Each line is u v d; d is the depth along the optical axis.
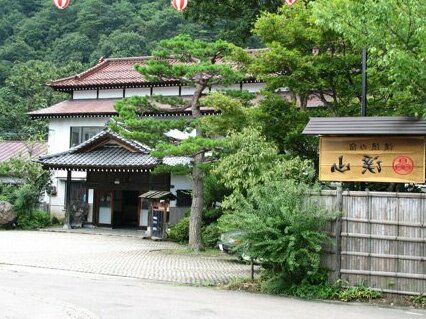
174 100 20.64
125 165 26.31
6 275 13.48
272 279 12.05
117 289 11.62
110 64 38.12
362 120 12.52
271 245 11.37
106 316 8.52
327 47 17.02
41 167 30.64
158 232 25.22
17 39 63.06
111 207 30.16
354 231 11.52
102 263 16.31
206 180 23.50
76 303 9.61
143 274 14.45
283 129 17.48
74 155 28.67
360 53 16.16
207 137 20.34
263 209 11.83
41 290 11.04
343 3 10.64
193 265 16.47
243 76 19.41
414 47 10.32
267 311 9.59
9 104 51.31
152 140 20.28
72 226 29.73
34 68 53.00
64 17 66.50
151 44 57.97
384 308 10.61
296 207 11.49
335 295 11.33
